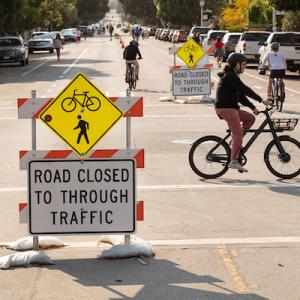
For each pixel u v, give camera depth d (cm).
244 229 1027
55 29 13600
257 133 1355
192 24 12731
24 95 3148
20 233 1024
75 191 845
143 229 1032
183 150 1712
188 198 1226
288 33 4184
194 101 2789
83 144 841
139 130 2061
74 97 841
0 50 5344
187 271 834
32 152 841
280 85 2506
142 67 5100
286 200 1206
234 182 1352
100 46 9688
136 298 743
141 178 1395
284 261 873
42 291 767
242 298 741
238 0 7856
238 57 1311
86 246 950
